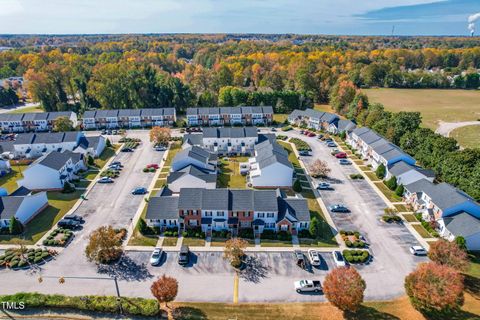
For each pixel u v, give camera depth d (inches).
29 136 3794.3
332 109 5876.0
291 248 2229.3
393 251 2199.8
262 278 1964.8
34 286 1884.8
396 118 4079.7
